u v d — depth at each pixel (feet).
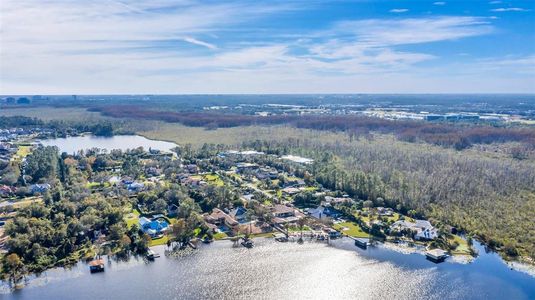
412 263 654.53
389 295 556.92
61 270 626.64
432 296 554.87
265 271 622.13
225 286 574.97
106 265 643.04
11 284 582.35
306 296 551.59
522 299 551.18
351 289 570.87
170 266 638.94
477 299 550.36
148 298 542.57
